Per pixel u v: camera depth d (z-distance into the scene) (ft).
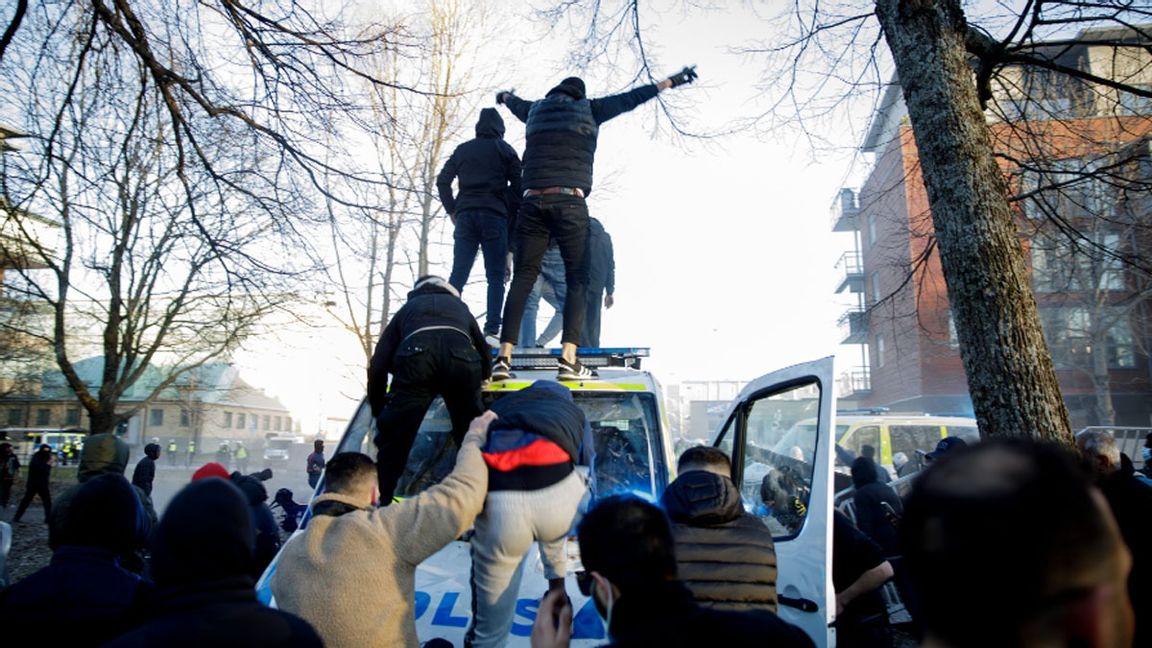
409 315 11.91
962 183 13.85
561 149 15.56
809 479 11.93
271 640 5.83
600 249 20.79
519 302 15.26
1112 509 7.37
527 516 8.60
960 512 3.31
